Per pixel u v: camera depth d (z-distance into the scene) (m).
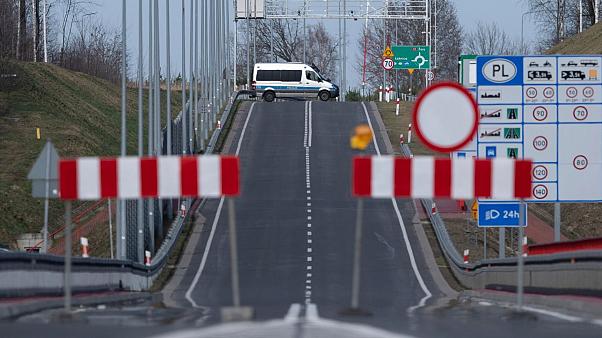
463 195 47.41
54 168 77.75
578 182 104.31
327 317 48.81
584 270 64.75
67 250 48.88
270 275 119.88
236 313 46.41
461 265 116.62
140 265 105.25
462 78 154.12
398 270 124.12
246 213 157.38
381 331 40.72
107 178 47.06
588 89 104.06
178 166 46.69
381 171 46.91
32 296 63.84
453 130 46.91
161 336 38.66
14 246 152.50
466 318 49.47
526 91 104.44
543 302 60.97
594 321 46.59
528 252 100.25
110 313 53.41
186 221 152.88
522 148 104.50
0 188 167.12
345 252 134.00
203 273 122.56
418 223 151.00
